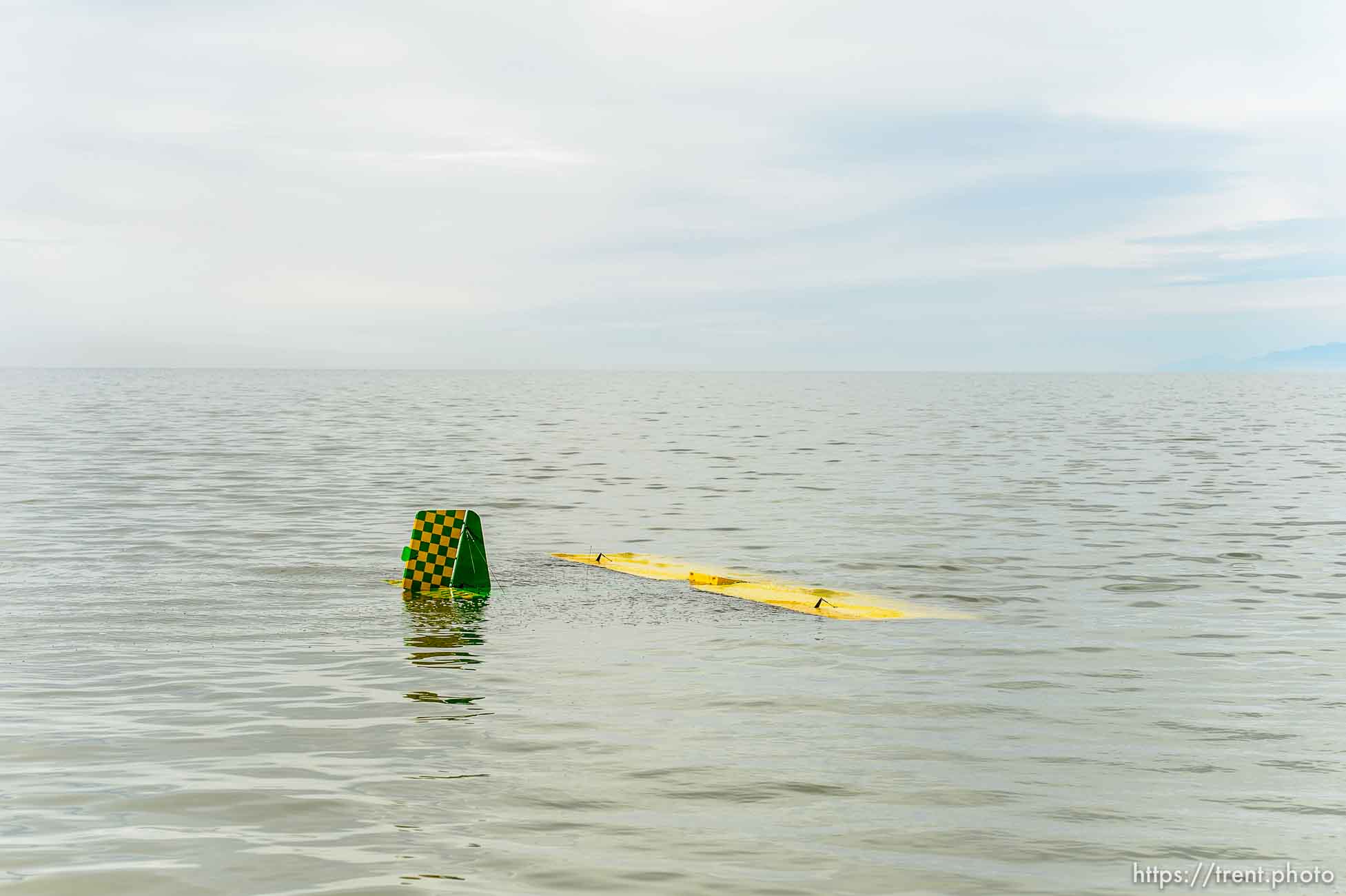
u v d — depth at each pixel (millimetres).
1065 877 6312
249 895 5914
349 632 12859
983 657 11844
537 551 19734
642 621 13648
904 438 52688
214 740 8688
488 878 6156
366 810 7195
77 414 69250
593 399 109500
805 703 9930
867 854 6586
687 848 6617
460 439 49469
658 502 27281
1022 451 44062
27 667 11078
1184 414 81125
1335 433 56562
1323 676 11070
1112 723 9406
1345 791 7793
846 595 15469
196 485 29734
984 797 7590
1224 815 7297
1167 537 21531
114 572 16969
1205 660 11773
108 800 7367
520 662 11422
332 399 101812
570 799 7441
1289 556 19250
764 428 60656
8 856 6426
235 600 14812
